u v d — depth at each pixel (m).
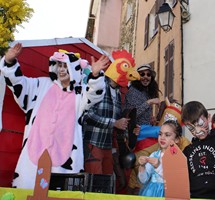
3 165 3.14
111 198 1.86
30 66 3.55
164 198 1.68
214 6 5.75
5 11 3.05
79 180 2.67
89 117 3.26
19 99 3.02
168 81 6.96
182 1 6.45
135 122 3.49
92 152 3.21
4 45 3.04
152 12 9.27
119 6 13.76
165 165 1.69
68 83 3.15
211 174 2.33
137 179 3.23
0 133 3.17
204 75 5.66
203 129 2.49
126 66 3.54
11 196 2.14
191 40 6.17
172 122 3.08
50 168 1.95
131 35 11.42
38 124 2.97
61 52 3.20
